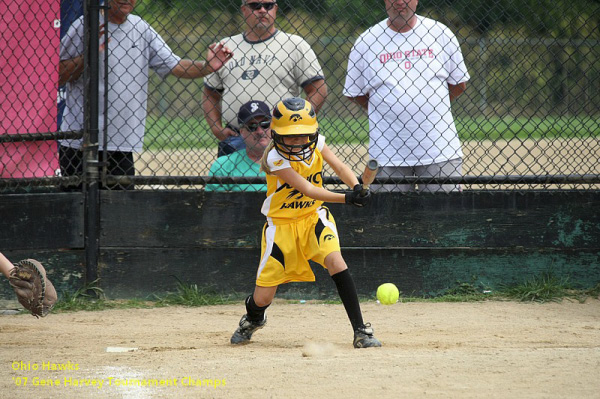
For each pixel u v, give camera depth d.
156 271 21.55
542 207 21.39
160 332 18.05
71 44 22.06
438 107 21.92
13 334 17.77
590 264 21.56
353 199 14.88
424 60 21.77
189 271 21.62
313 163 15.69
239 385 12.35
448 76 22.39
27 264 14.88
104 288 21.53
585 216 21.34
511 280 21.69
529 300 21.08
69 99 22.42
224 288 21.66
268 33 22.36
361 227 21.45
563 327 17.94
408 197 21.41
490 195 21.36
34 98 21.56
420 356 14.27
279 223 15.98
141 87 22.17
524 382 12.20
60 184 21.28
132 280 21.53
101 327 18.61
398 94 21.75
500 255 21.62
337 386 12.11
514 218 21.38
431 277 21.64
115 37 21.89
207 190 21.72
